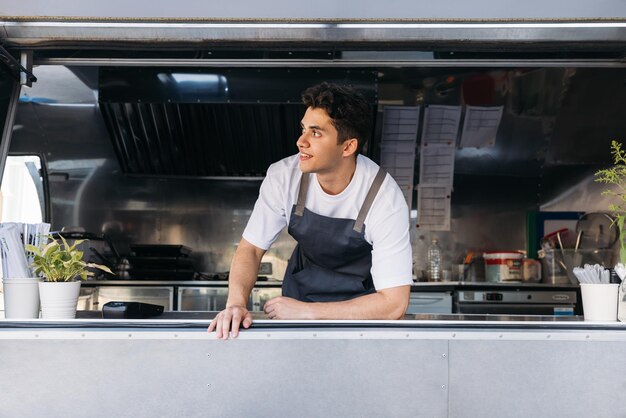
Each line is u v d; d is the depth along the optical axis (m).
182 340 1.83
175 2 2.16
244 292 2.15
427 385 1.86
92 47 2.36
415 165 5.45
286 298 2.02
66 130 5.30
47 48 2.39
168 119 4.89
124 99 4.57
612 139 5.42
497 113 5.37
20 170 5.30
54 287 1.96
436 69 5.25
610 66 2.53
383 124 5.37
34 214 5.32
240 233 5.38
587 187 5.47
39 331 1.82
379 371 1.85
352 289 2.34
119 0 2.16
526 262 5.16
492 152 5.45
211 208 5.38
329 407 1.84
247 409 1.84
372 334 1.85
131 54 2.62
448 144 5.42
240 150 5.10
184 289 4.70
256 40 2.30
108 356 1.83
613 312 2.14
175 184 5.38
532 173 5.49
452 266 5.45
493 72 5.28
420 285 4.75
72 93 5.25
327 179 2.14
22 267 2.06
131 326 1.84
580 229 5.30
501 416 1.87
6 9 2.12
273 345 1.84
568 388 1.88
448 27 2.21
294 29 2.24
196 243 5.38
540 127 5.41
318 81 4.57
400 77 5.25
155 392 1.83
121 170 5.27
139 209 5.35
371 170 2.19
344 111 1.96
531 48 2.36
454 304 4.77
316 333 1.84
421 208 5.46
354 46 2.37
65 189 5.32
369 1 2.16
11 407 1.82
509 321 1.93
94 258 5.19
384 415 1.85
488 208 5.48
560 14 2.14
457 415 1.86
